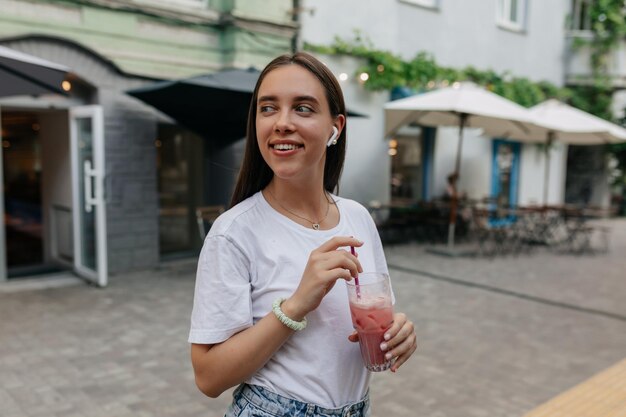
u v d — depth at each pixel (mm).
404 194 11125
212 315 1192
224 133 7078
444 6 11000
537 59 13430
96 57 6609
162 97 6125
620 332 5355
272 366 1245
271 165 1255
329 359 1258
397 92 10188
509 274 7934
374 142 10062
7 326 4980
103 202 6246
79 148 6582
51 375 3928
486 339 5031
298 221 1325
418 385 3963
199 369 1216
